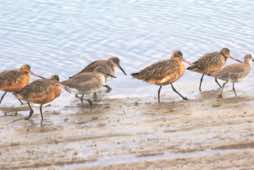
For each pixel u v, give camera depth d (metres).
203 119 16.62
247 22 26.06
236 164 13.40
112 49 24.38
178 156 14.11
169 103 18.86
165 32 25.61
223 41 24.42
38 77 22.06
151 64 21.19
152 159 14.00
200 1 28.88
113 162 13.93
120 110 18.25
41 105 17.80
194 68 20.67
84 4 28.92
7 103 19.78
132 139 15.31
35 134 16.16
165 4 28.67
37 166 13.85
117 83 21.55
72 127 16.67
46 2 29.16
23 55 23.95
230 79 19.19
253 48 23.64
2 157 14.43
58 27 26.36
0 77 19.59
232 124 16.00
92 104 19.19
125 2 29.11
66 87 18.77
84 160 14.09
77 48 24.52
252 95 19.23
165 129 15.98
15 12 27.98
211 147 14.53
